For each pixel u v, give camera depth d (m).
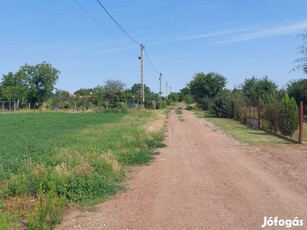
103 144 15.99
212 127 30.94
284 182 10.12
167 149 17.45
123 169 11.93
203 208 7.86
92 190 8.84
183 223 6.97
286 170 11.84
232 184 9.99
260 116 29.03
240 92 48.47
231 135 23.84
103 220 7.30
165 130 27.88
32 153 13.44
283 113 21.75
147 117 40.53
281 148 17.28
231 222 6.95
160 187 9.88
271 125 25.69
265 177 10.81
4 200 8.37
